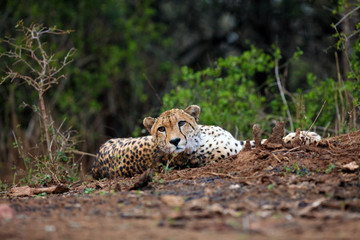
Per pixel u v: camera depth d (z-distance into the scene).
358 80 12.17
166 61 24.89
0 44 18.91
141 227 5.36
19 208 6.57
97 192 8.16
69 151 11.30
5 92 17.11
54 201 7.15
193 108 9.93
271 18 23.45
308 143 9.79
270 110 17.61
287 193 6.70
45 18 20.55
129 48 22.73
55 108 18.94
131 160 10.29
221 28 26.16
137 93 22.41
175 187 7.64
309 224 5.36
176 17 26.39
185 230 5.21
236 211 5.96
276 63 15.26
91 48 22.38
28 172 10.86
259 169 8.20
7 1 20.00
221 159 9.91
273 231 5.11
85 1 21.69
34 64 17.86
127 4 24.98
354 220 5.46
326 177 7.33
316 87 15.04
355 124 11.58
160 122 9.69
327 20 21.09
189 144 9.69
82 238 4.89
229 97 14.73
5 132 16.39
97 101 22.30
